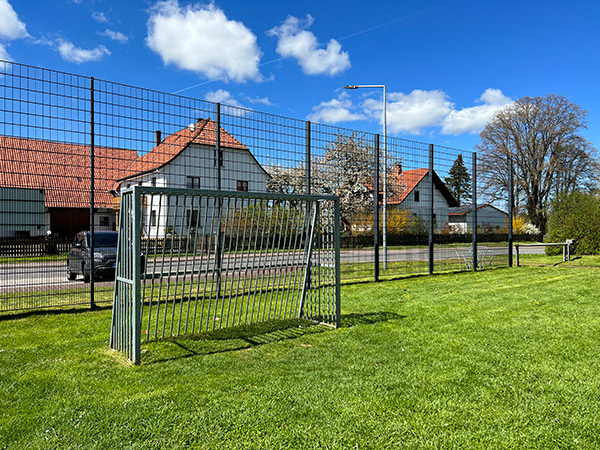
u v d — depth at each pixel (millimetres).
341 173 9547
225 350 4340
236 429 2578
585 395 3053
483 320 5523
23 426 2611
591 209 16422
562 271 11438
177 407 2881
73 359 4000
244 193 4957
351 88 13633
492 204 14945
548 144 35125
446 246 12570
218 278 5027
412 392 3139
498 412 2795
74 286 8430
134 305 3898
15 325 5328
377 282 9555
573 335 4711
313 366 3777
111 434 2518
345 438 2469
